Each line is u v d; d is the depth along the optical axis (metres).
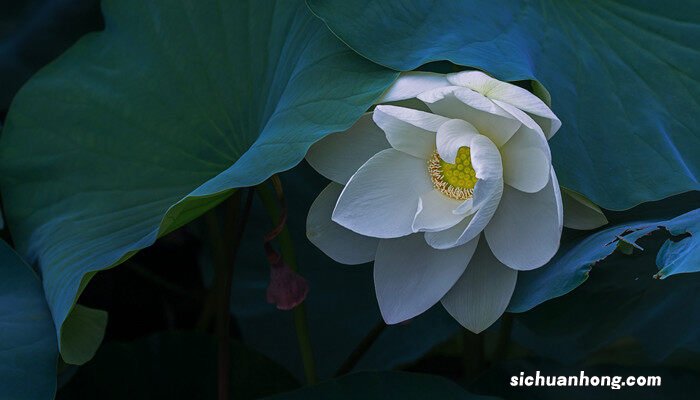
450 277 1.76
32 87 1.97
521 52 1.76
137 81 1.93
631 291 1.85
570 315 1.86
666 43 1.81
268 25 1.88
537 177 1.70
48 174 1.93
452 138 1.70
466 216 1.72
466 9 1.78
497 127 1.71
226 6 1.90
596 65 1.80
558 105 1.78
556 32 1.80
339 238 1.79
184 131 1.89
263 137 1.77
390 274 1.77
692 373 1.96
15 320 1.81
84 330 1.83
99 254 1.80
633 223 1.77
